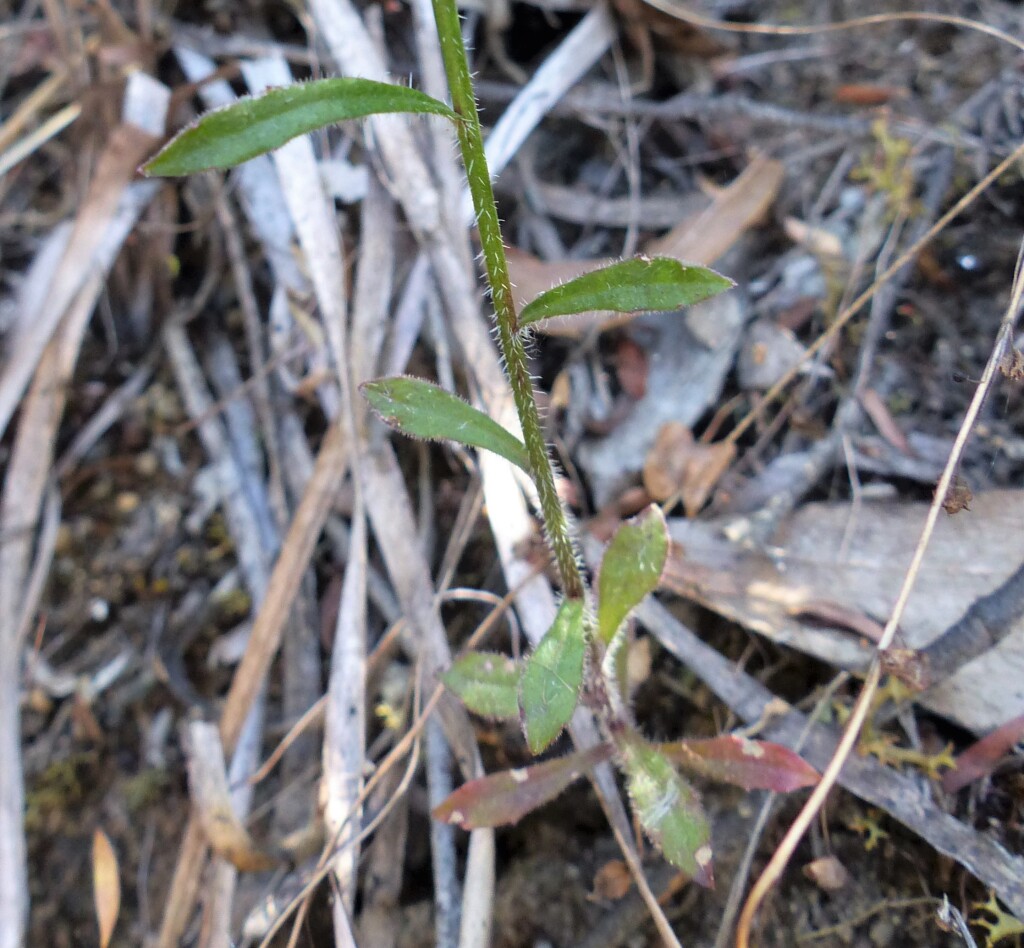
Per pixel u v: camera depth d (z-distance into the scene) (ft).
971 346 0.50
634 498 0.52
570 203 0.61
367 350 0.55
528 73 0.65
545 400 0.51
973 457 0.47
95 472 0.61
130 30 0.66
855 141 0.57
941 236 0.53
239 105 0.27
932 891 0.40
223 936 0.45
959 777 0.41
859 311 0.53
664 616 0.48
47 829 0.53
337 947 0.43
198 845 0.48
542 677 0.31
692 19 0.60
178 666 0.56
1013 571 0.43
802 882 0.42
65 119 0.65
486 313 0.55
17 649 0.55
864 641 0.44
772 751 0.39
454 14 0.27
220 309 0.64
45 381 0.60
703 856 0.37
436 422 0.34
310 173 0.55
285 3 0.66
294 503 0.58
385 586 0.54
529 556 0.48
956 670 0.41
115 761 0.55
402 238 0.59
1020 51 0.57
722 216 0.57
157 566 0.58
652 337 0.56
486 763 0.48
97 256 0.62
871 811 0.42
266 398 0.60
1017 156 0.47
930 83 0.58
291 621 0.54
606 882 0.44
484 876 0.43
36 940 0.51
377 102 0.28
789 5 0.64
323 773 0.47
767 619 0.46
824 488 0.50
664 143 0.62
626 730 0.40
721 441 0.53
